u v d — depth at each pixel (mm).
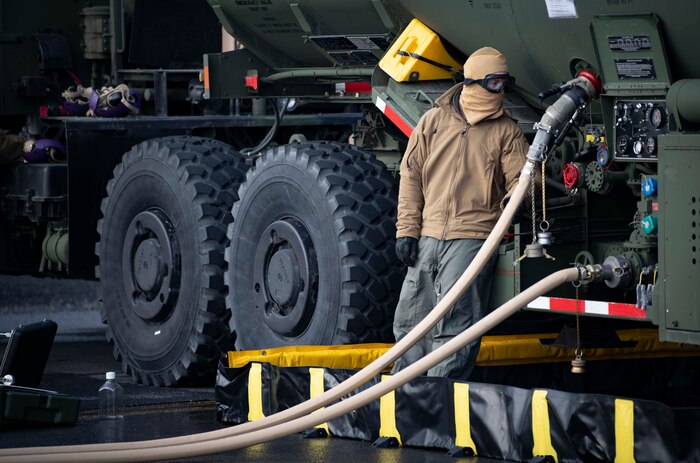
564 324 11281
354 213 11031
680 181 8672
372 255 10969
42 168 14664
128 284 12969
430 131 10000
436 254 9922
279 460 9062
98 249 13406
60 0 15930
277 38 13039
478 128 9891
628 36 9266
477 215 9867
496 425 8930
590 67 9867
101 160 13828
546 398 8617
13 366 10672
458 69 11289
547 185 10102
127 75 15430
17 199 15031
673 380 11953
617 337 10750
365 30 11898
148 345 12711
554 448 8562
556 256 10109
